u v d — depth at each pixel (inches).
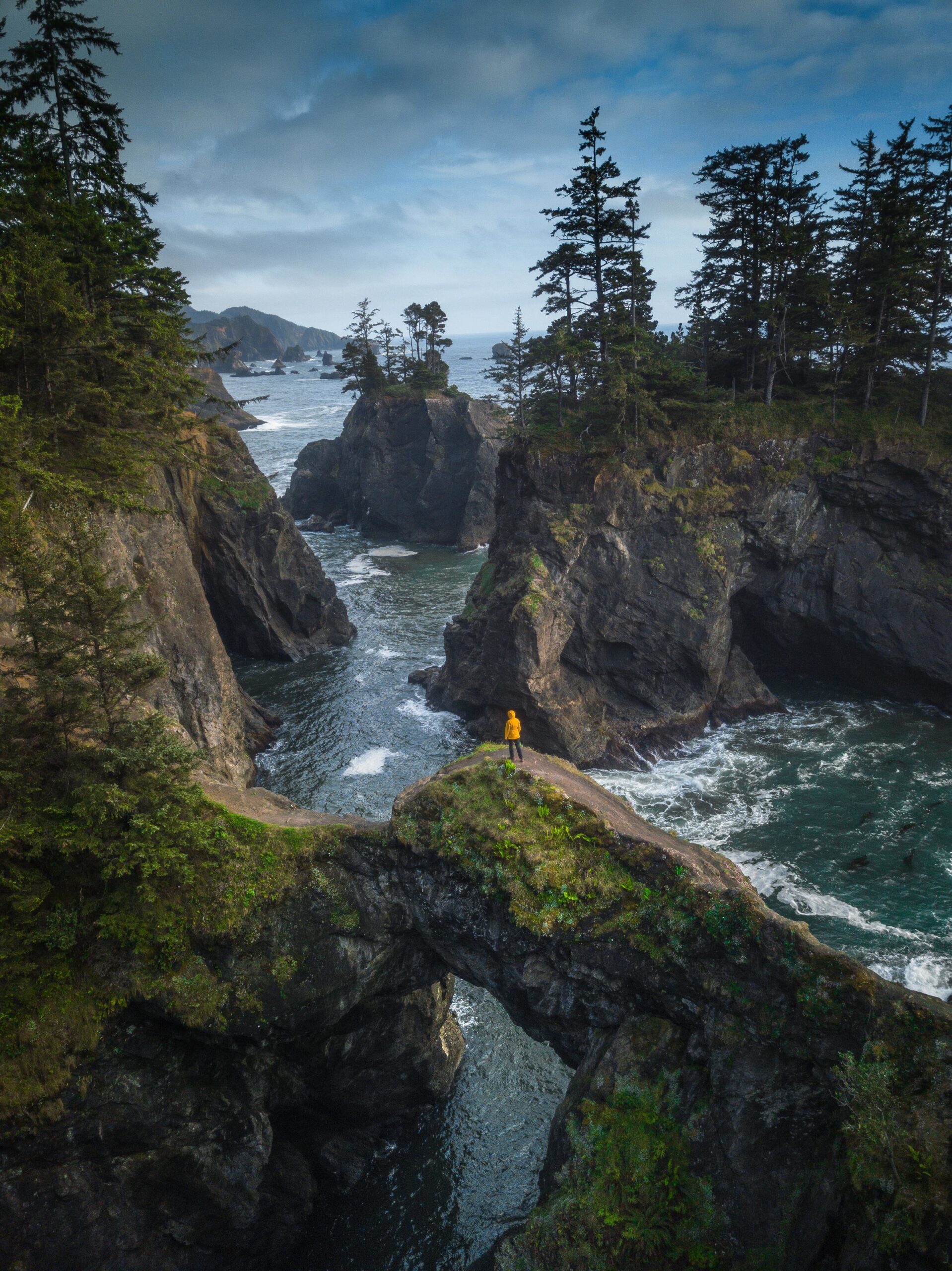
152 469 1557.6
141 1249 809.5
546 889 821.2
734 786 1827.0
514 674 2007.9
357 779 1868.8
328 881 892.0
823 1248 624.1
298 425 7175.2
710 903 767.1
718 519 2142.0
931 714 2126.0
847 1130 621.0
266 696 2349.9
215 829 877.2
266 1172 928.3
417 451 4148.6
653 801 1780.3
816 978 698.2
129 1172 782.5
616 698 2139.5
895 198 2063.2
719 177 2197.3
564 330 2197.3
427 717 2197.3
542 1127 1081.4
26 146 1341.0
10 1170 714.8
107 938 811.4
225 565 2484.0
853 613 2185.0
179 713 1601.9
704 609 2089.1
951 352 2196.1
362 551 4008.4
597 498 2107.5
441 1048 1098.1
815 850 1549.0
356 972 888.9
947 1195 559.5
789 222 2197.3
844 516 2203.5
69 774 813.9
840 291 2265.0
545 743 2012.8
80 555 809.5
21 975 765.9
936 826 1599.4
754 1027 738.2
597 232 2110.0
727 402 2282.2
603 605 2111.2
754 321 2297.0
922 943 1278.3
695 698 2119.8
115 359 1248.2
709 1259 679.1
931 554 2139.5
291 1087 937.5
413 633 2856.8
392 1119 1080.2
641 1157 732.7
